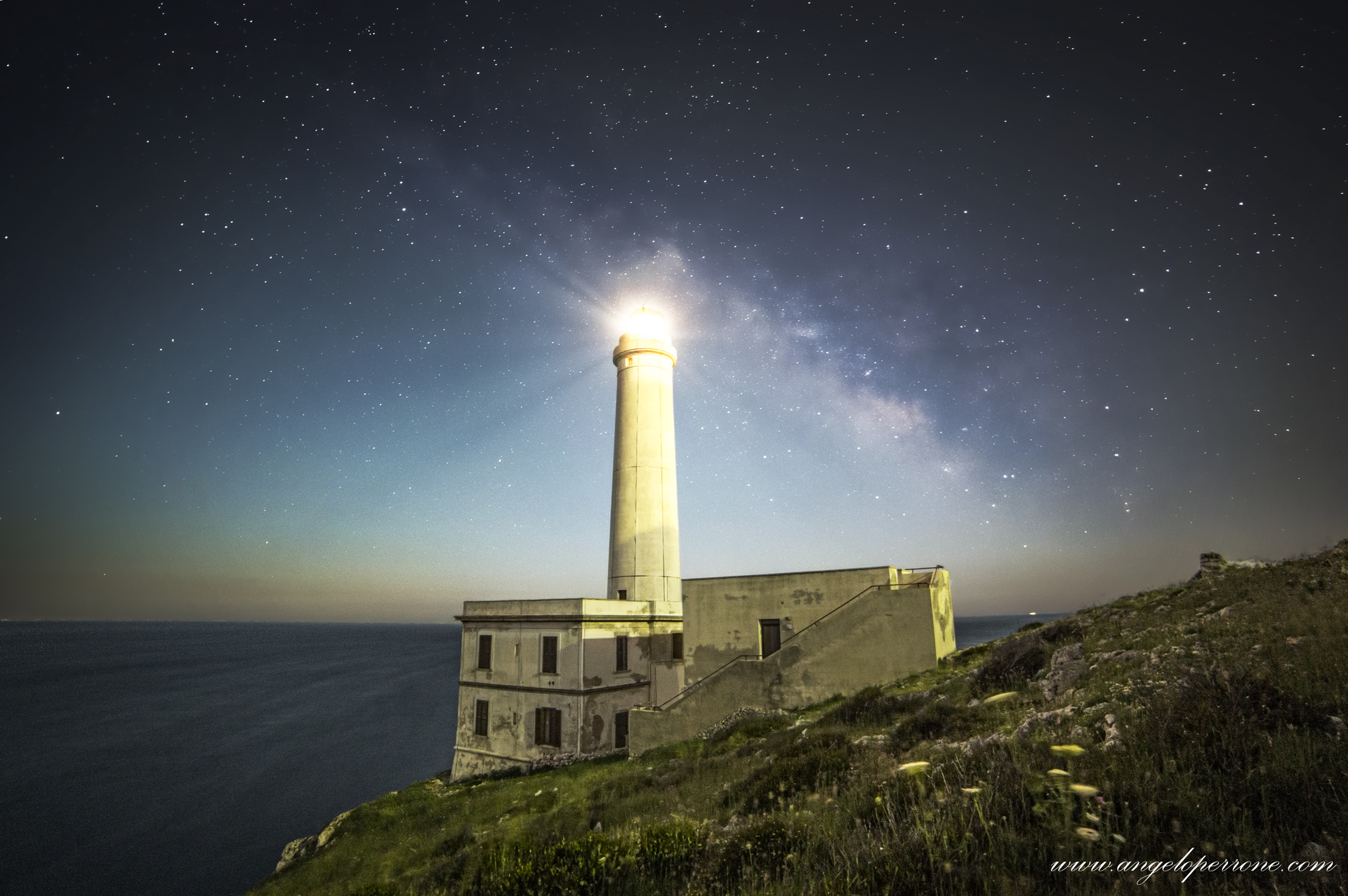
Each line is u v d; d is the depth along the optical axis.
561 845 8.55
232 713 79.25
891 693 18.00
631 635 31.16
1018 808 5.23
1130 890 3.96
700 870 6.90
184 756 56.69
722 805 10.96
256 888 21.50
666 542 36.53
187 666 139.00
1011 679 14.80
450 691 99.69
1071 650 13.94
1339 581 13.30
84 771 52.12
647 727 23.91
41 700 88.31
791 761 11.36
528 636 30.47
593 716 28.47
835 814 7.14
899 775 7.37
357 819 23.88
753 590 25.44
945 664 20.70
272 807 43.06
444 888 10.32
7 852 35.66
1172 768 5.20
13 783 49.06
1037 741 7.08
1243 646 9.27
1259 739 5.44
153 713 79.06
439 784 29.27
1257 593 14.48
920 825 5.23
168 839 37.41
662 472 37.44
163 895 30.44
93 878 32.28
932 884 4.55
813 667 21.72
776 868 6.25
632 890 6.99
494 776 28.72
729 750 17.73
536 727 29.27
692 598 26.69
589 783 20.05
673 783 14.78
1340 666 6.82
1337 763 4.78
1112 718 7.17
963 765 6.93
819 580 24.19
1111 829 4.64
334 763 54.25
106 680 111.12
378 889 11.30
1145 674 9.13
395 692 98.06
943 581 22.75
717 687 23.08
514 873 8.11
